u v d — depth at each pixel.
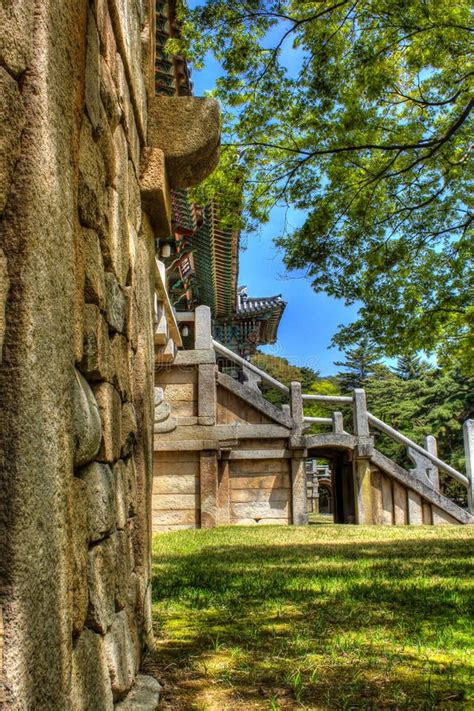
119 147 3.20
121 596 2.74
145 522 3.57
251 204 11.41
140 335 3.79
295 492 15.40
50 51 1.73
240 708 2.77
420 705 2.78
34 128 1.63
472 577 6.44
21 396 1.46
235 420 15.48
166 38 10.57
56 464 1.65
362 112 10.67
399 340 12.59
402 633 4.06
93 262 2.49
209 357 15.00
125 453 3.19
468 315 12.20
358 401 16.34
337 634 4.03
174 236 13.59
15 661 1.33
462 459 29.12
